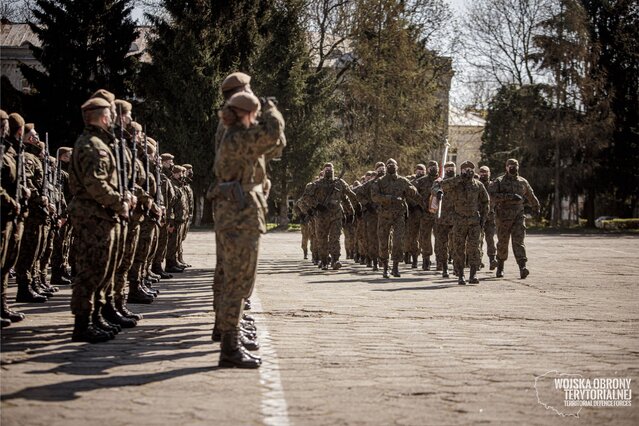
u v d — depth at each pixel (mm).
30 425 4500
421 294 12469
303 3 48750
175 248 16422
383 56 51406
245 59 45844
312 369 6215
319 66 53031
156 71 45156
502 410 5090
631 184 58906
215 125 44188
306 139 47469
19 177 8469
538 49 54906
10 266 8633
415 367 6375
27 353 6684
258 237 6375
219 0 45281
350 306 10578
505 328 8703
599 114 54906
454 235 14695
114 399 5133
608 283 14969
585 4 59938
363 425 4633
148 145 10500
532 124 54750
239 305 6301
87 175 7152
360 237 20375
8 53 61969
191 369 6125
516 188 16078
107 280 7648
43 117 45594
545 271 18250
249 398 5219
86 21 45250
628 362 6762
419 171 19922
